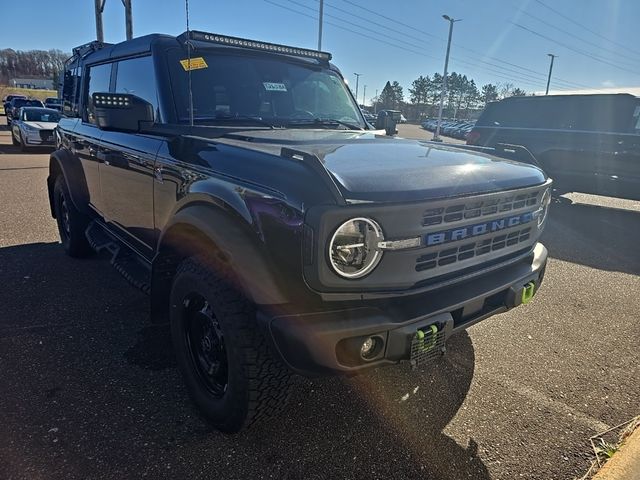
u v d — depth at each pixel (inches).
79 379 115.0
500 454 95.0
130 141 129.7
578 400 113.7
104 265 195.6
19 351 126.9
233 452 92.9
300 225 74.4
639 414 108.7
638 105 327.3
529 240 108.1
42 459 88.8
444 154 106.3
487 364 129.2
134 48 141.4
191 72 128.6
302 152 80.5
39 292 166.2
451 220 85.2
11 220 269.7
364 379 119.5
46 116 688.4
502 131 391.9
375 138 125.7
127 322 144.9
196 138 106.0
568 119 358.0
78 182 182.1
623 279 204.4
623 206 397.7
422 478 88.5
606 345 142.0
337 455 93.4
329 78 160.2
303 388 114.7
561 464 92.6
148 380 115.4
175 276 101.1
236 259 80.9
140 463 89.0
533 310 167.2
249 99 135.7
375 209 74.5
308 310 78.3
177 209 101.8
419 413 107.1
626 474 88.8
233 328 85.6
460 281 90.9
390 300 82.0
